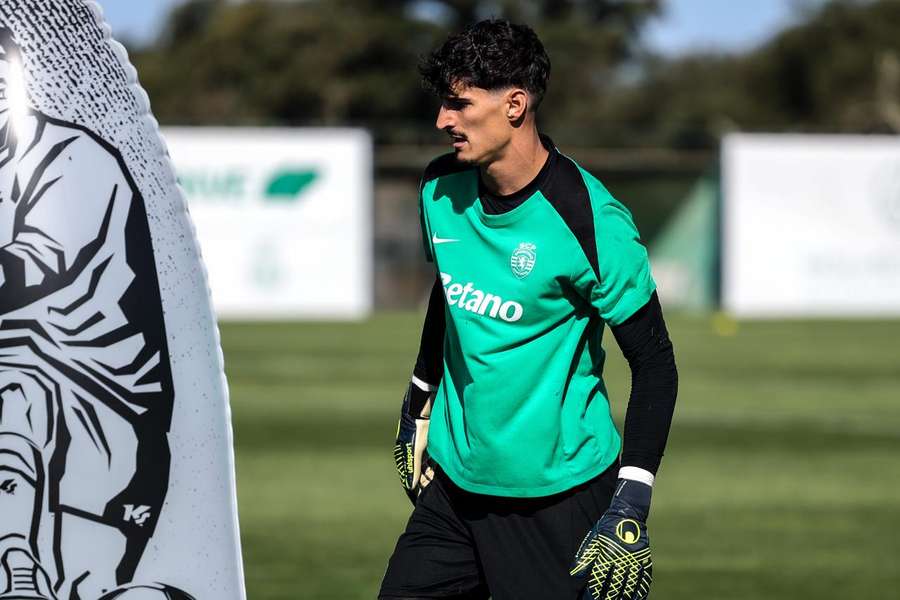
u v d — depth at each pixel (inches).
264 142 2753.4
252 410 1496.1
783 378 1868.8
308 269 2787.9
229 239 2755.9
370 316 2859.3
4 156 288.2
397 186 3174.2
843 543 869.2
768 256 2925.7
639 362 375.9
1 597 291.1
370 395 1630.2
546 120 5408.5
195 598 300.2
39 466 290.5
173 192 299.4
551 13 5610.2
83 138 292.5
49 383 290.4
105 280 293.0
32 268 289.0
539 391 380.2
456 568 401.4
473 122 365.7
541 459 381.4
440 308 410.9
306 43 5044.3
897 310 2940.5
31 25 291.3
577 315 378.9
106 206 293.3
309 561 802.2
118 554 295.1
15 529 290.4
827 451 1262.3
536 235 370.0
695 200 3321.9
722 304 2997.0
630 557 361.1
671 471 1151.0
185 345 299.0
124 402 294.2
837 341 2402.8
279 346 2226.9
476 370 381.1
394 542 859.4
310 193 2775.6
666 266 3331.7
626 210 376.5
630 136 3449.8
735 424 1434.5
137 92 297.0
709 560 815.7
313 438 1300.4
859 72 5871.1
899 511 980.6
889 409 1563.7
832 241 2928.2
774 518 950.4
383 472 1121.4
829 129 4271.7
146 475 296.0
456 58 363.9
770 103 6166.3
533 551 388.8
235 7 5319.9
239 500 997.8
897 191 2925.7
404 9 5221.5
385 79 4931.1
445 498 402.6
